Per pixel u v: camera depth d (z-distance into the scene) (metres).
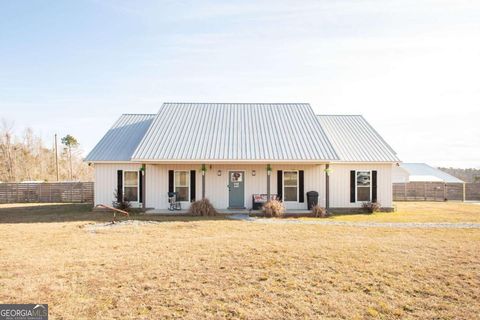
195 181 19.75
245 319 5.59
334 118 24.61
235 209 19.44
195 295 6.52
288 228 13.66
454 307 6.10
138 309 5.92
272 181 19.78
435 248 10.12
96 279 7.32
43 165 51.56
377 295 6.57
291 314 5.77
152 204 19.69
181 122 21.70
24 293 6.55
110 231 12.88
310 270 7.96
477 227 14.28
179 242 10.80
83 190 28.67
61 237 11.70
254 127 21.31
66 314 5.71
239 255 9.18
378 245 10.44
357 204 20.03
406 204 25.97
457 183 30.14
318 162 18.45
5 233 12.48
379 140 21.86
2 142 46.81
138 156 18.33
